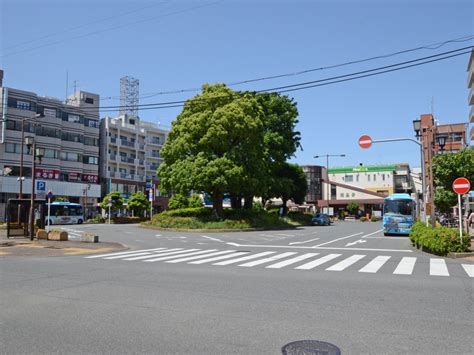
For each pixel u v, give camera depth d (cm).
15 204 2403
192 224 3544
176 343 516
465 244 1552
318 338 536
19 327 589
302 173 5725
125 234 3028
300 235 3034
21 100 5303
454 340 529
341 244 2198
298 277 1048
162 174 3847
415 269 1197
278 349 494
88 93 6250
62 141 5797
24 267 1249
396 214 2947
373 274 1101
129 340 529
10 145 5181
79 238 2445
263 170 3878
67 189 5725
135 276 1065
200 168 3488
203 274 1102
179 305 723
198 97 3750
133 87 7519
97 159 6331
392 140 2189
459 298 781
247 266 1284
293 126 4841
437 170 2369
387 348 498
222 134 3488
